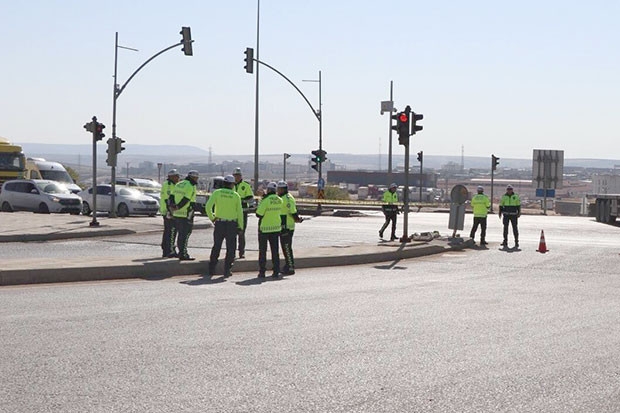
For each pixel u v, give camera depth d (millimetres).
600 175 51250
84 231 28109
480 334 11352
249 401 7578
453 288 16781
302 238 30578
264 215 18234
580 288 17328
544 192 76812
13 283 15961
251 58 44250
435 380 8555
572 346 10570
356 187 175875
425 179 182750
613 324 12438
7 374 8422
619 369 9195
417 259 23625
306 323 11961
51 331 10844
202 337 10672
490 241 31719
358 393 7961
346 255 21812
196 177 19297
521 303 14695
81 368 8750
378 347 10273
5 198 43281
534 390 8188
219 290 15617
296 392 7953
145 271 17781
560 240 32875
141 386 8047
